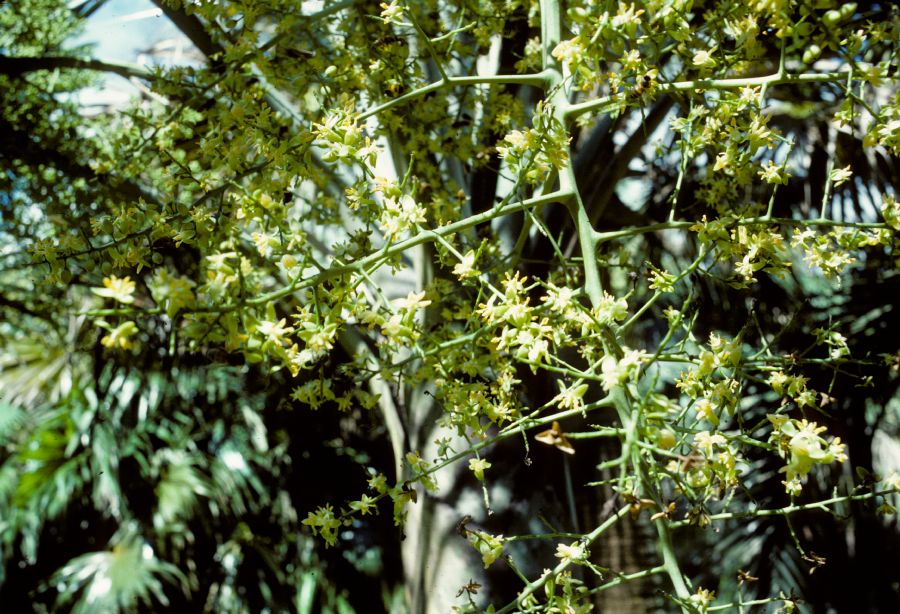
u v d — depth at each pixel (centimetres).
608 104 112
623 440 86
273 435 434
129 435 396
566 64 102
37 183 209
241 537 412
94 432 389
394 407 172
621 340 95
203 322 84
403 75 144
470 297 140
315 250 182
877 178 293
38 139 219
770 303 312
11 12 244
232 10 136
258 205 96
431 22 174
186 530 395
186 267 257
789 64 178
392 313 98
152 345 354
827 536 306
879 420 281
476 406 103
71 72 247
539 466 163
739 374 98
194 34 188
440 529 158
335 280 97
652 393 82
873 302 282
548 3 125
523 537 94
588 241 103
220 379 408
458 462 160
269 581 407
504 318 94
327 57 153
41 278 147
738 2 111
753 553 325
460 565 155
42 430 391
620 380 85
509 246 176
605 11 99
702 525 91
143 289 249
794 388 101
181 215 106
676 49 112
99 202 198
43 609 389
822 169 302
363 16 139
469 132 171
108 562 374
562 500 164
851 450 277
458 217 146
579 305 91
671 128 113
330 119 101
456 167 187
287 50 161
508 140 96
